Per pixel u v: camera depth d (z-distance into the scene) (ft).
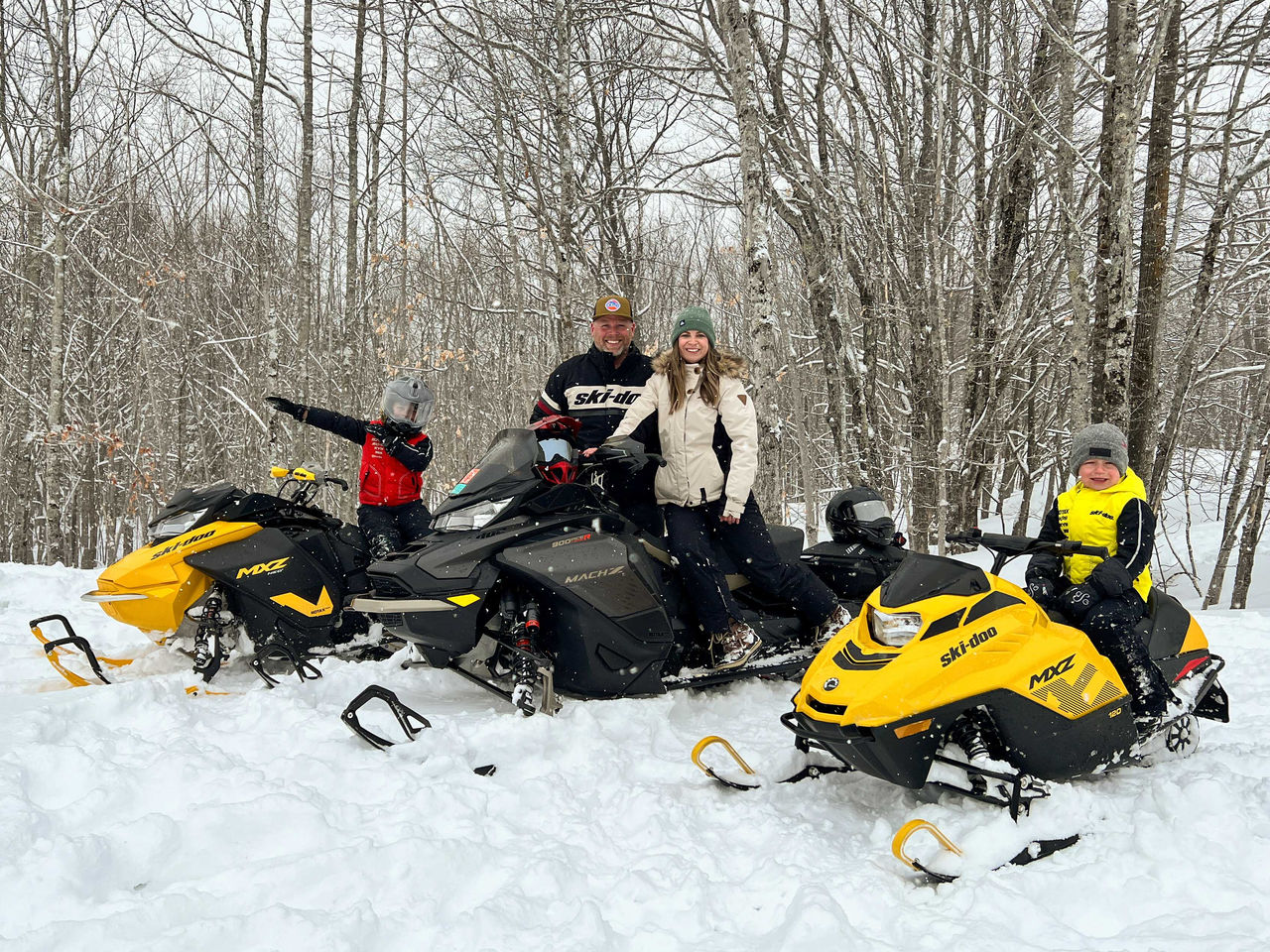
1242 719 14.65
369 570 13.53
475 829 9.70
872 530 17.08
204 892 8.05
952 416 45.27
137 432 64.90
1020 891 8.73
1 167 47.50
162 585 15.56
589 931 7.75
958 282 48.11
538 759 11.94
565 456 14.75
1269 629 21.99
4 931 7.39
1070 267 33.37
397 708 11.99
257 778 10.50
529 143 45.70
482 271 58.70
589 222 47.42
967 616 10.52
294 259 68.03
